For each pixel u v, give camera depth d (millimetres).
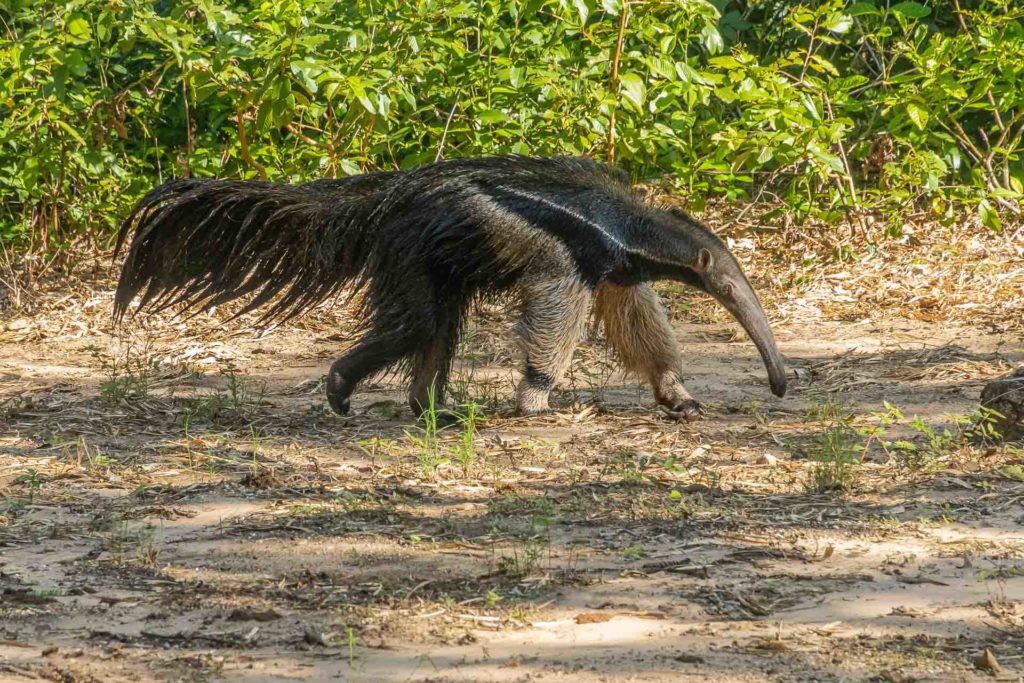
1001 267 17906
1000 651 5820
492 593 6598
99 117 18766
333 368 11656
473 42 19422
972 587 6727
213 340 15633
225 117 18938
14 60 17047
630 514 8211
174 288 12664
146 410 11922
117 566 7184
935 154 19281
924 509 8266
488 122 17359
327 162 17953
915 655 5770
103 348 15539
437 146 18516
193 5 16641
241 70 17328
